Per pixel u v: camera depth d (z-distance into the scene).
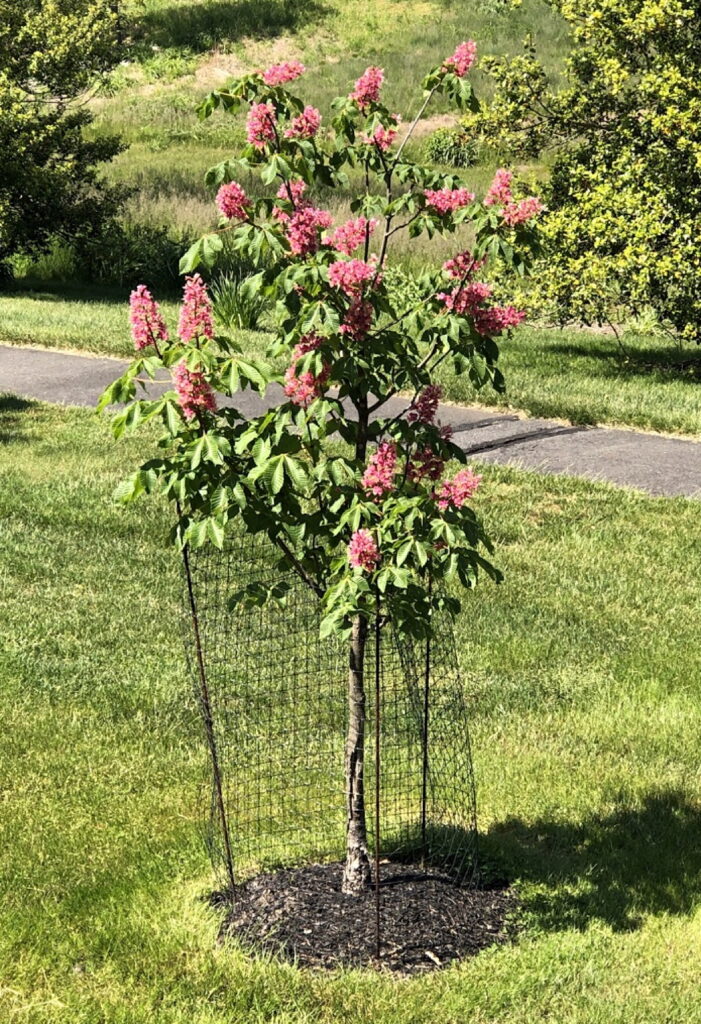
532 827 5.48
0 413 12.83
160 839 5.30
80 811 5.55
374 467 4.26
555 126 16.31
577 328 18.67
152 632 7.51
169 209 25.30
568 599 8.23
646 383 14.54
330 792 5.71
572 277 15.13
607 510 10.02
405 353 4.46
